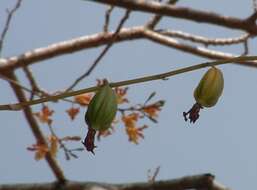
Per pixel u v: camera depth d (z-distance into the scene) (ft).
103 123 13.37
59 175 25.11
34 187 20.45
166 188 17.69
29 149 25.03
